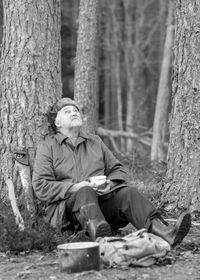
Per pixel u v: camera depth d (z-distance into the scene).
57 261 4.86
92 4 10.34
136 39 21.77
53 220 5.47
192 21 6.75
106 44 21.36
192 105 6.75
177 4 6.89
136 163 11.31
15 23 6.29
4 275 4.55
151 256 4.77
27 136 6.23
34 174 5.58
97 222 4.99
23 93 6.25
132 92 20.59
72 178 5.58
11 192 5.76
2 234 5.25
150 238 4.81
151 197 7.27
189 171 6.76
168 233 5.02
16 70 6.27
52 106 6.31
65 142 5.72
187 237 5.84
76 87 10.44
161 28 21.09
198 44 6.74
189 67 6.76
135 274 4.51
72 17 21.58
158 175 8.91
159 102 13.50
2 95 6.36
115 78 23.17
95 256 4.55
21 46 6.26
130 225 6.24
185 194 6.76
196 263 4.86
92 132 10.37
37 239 5.24
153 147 13.17
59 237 5.31
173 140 6.89
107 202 5.47
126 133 14.53
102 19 20.55
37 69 6.27
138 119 18.84
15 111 6.26
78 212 5.19
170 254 5.13
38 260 4.95
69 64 23.23
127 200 5.26
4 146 6.31
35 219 5.67
